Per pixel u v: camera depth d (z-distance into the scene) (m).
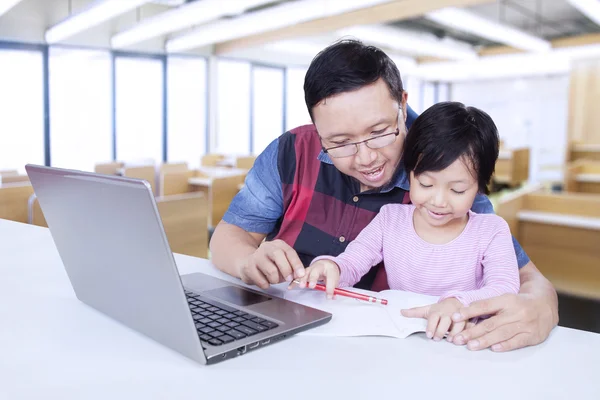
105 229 0.62
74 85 6.53
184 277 0.92
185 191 4.50
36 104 6.15
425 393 0.54
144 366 0.60
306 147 1.13
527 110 10.85
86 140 6.71
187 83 7.62
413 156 0.85
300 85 0.85
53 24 6.02
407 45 6.38
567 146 7.72
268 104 8.66
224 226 1.14
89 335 0.69
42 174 0.70
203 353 0.59
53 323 0.73
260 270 0.87
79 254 0.73
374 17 5.07
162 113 7.28
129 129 7.02
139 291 0.63
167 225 1.62
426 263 0.96
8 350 0.64
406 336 0.69
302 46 7.09
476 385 0.56
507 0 6.58
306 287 0.86
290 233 1.15
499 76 10.59
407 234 0.99
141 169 4.57
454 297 0.74
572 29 8.41
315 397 0.53
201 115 7.80
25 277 0.96
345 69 0.77
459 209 0.85
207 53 7.54
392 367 0.60
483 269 0.92
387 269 1.02
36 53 6.06
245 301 0.79
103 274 0.69
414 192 0.88
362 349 0.65
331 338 0.69
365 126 0.80
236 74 8.12
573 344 0.68
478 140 0.81
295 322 0.70
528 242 2.68
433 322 0.69
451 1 4.41
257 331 0.67
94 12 4.66
